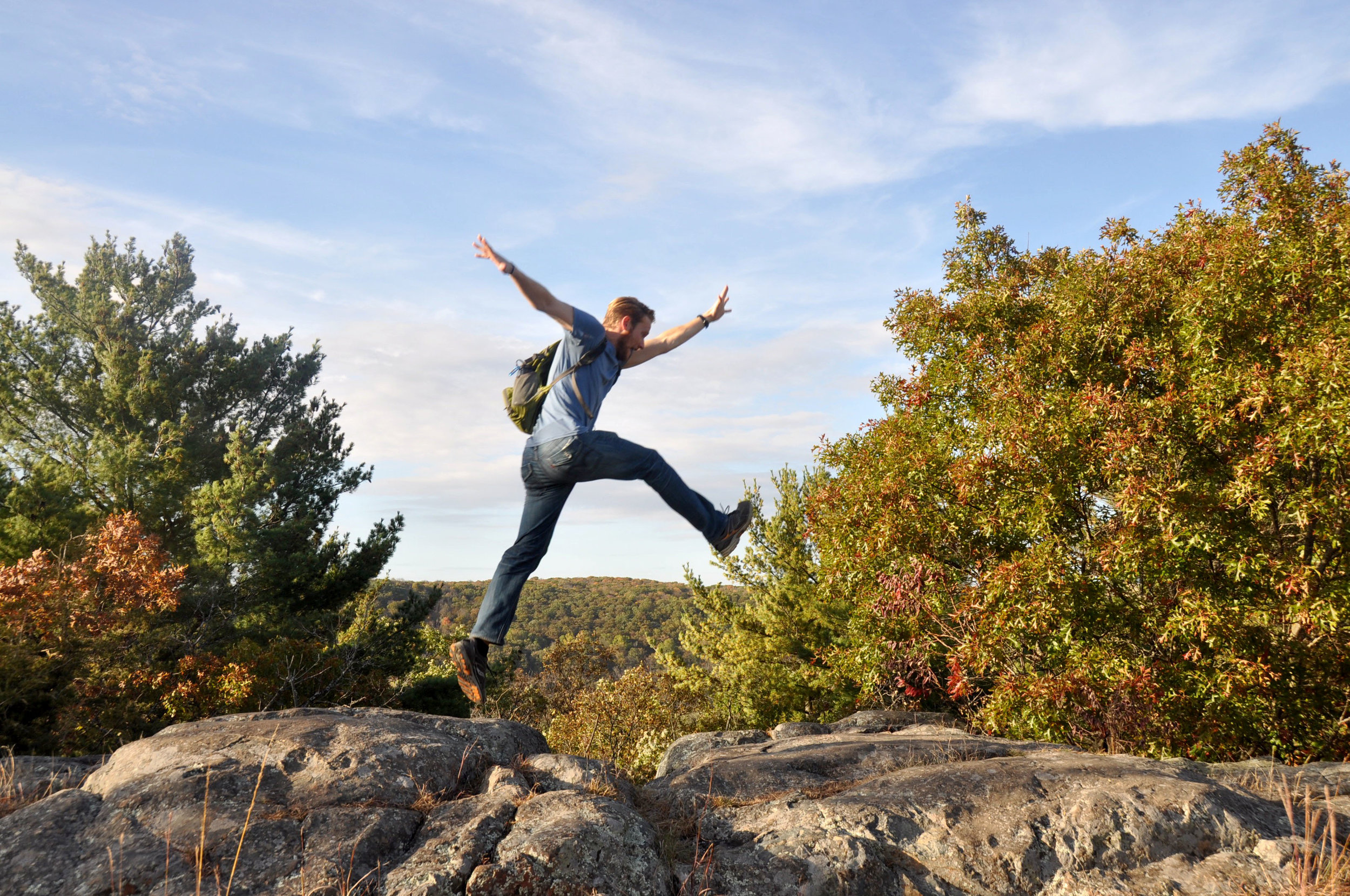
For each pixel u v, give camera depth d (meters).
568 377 3.03
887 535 10.05
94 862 3.24
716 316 3.67
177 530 20.53
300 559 19.48
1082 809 3.91
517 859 3.19
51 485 16.75
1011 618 8.73
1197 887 3.51
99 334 22.59
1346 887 3.32
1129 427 8.64
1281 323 8.64
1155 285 9.76
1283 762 8.09
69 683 13.02
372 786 4.00
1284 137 10.38
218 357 24.09
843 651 12.42
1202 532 7.80
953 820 3.96
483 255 2.73
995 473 9.40
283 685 14.22
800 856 3.72
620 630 81.56
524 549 3.27
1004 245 13.82
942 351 12.11
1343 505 7.35
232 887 3.12
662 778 5.55
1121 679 8.07
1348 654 7.97
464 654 3.22
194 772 3.92
